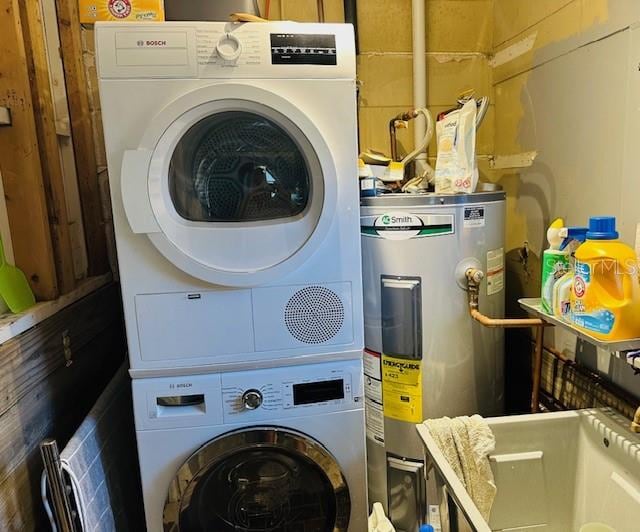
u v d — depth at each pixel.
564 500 1.39
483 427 1.34
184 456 1.34
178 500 1.34
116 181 1.21
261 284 1.28
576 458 1.39
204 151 1.28
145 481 1.34
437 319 1.54
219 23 1.21
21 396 1.20
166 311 1.28
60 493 1.12
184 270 1.23
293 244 1.28
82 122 1.83
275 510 1.45
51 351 1.39
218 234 1.25
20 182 1.38
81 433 1.26
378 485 1.71
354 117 1.28
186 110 1.17
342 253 1.33
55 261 1.49
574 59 1.56
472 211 1.51
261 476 1.43
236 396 1.34
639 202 1.31
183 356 1.31
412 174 2.12
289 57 1.23
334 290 1.34
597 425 1.32
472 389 1.62
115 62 1.17
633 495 1.17
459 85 2.14
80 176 1.84
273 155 1.30
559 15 1.64
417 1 1.99
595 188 1.49
